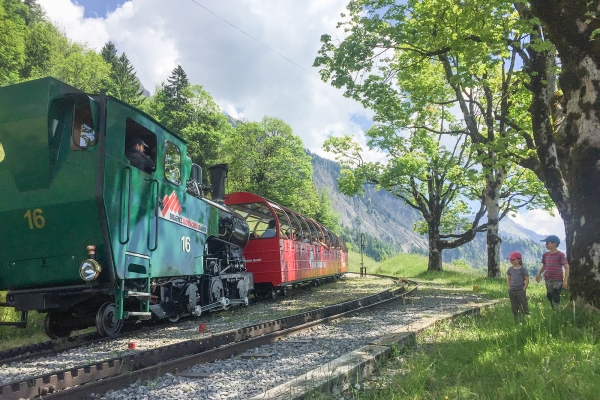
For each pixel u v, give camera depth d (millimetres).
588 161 7289
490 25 12422
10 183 6551
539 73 12984
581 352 4824
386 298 14570
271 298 15586
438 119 28156
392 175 28156
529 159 13750
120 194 6824
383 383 4512
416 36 14258
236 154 49656
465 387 4164
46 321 7676
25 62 61625
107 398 4215
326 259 23203
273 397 3736
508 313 8727
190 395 4273
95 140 6578
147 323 9492
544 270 8703
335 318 9555
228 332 6797
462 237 30375
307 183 49438
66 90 6609
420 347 6195
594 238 7000
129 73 74750
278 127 49438
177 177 8945
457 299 13531
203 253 10273
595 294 6832
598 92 7387
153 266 7801
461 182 26969
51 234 6566
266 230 15469
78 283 6805
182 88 58750
